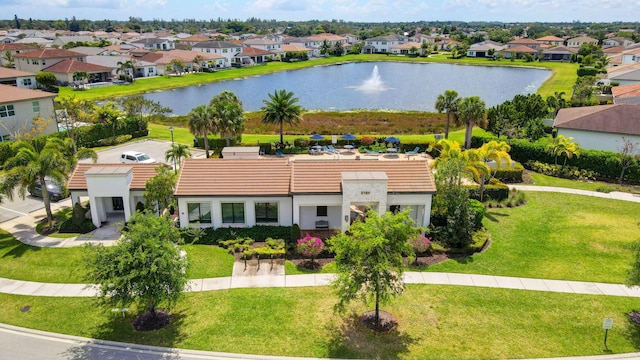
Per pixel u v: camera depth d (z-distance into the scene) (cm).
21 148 3189
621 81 7688
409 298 2394
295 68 15212
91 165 3441
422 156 5216
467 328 2150
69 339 2069
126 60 12150
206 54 14600
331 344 2033
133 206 3381
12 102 5212
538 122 5453
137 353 1969
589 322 2200
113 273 1920
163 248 2019
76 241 3064
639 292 2466
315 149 5294
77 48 13725
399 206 3238
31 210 3603
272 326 2159
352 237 2092
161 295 1973
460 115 5175
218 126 4891
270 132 6438
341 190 3098
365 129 6562
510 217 3438
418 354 1969
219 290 2477
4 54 12481
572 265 2752
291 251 2930
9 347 2006
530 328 2153
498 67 15388
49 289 2484
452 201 3064
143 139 6062
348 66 16262
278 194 3145
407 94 10369
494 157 3725
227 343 2036
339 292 2056
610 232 3169
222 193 3136
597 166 4328
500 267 2733
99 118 5894
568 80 11388
